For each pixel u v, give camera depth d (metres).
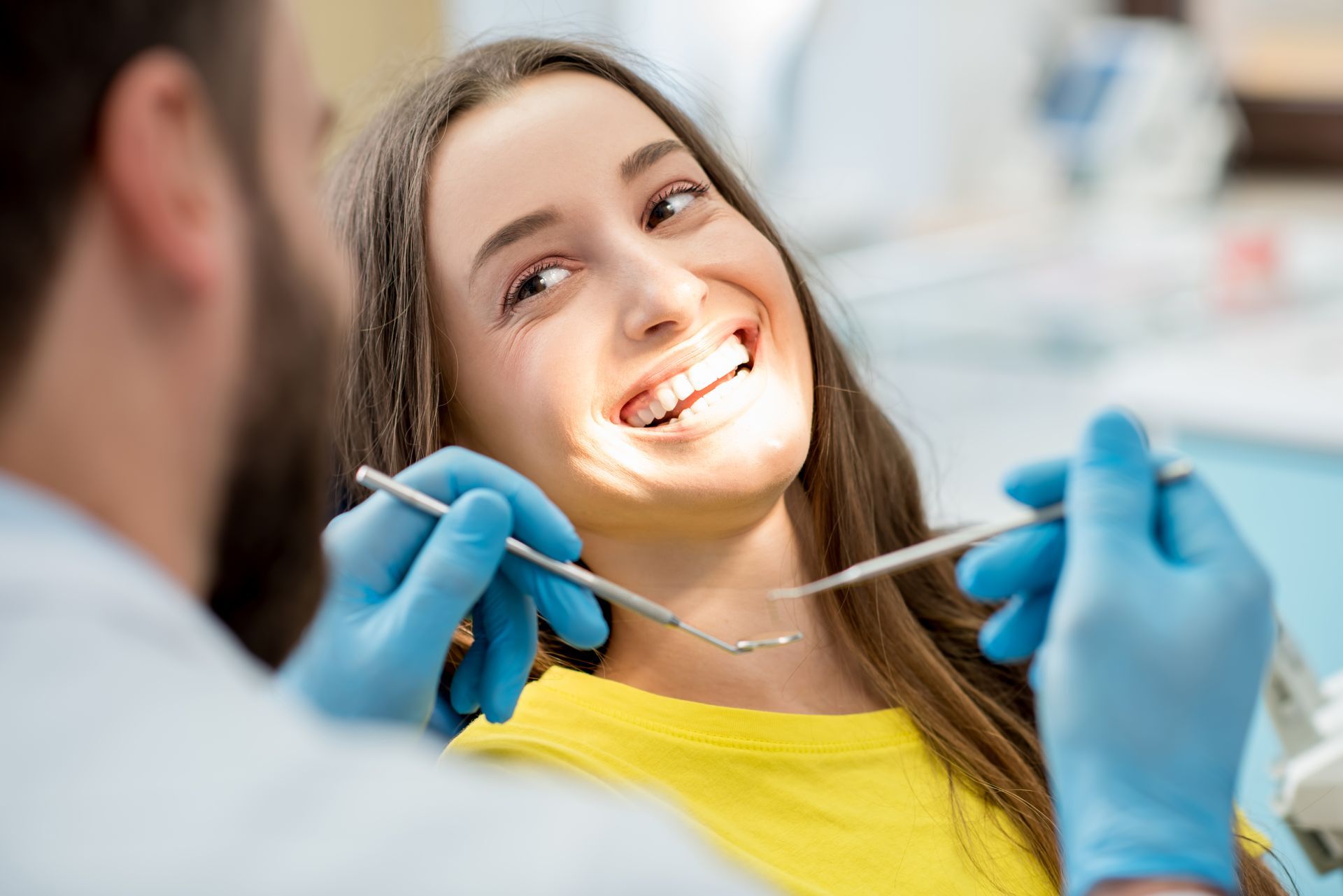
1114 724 0.64
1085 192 3.28
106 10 0.41
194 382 0.44
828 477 1.13
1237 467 2.07
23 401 0.42
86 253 0.42
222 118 0.44
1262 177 3.66
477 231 1.02
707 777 0.97
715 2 2.51
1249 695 0.66
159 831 0.37
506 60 1.09
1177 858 0.60
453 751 0.97
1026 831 0.99
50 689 0.38
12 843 0.36
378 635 0.78
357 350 1.10
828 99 2.62
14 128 0.40
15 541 0.40
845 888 0.93
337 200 1.15
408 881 0.37
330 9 2.08
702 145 1.18
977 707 1.08
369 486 0.82
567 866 0.37
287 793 0.38
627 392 0.99
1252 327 2.38
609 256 1.01
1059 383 2.22
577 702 1.00
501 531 0.79
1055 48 3.51
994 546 0.76
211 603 0.50
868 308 2.43
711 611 1.04
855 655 1.08
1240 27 3.71
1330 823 1.01
